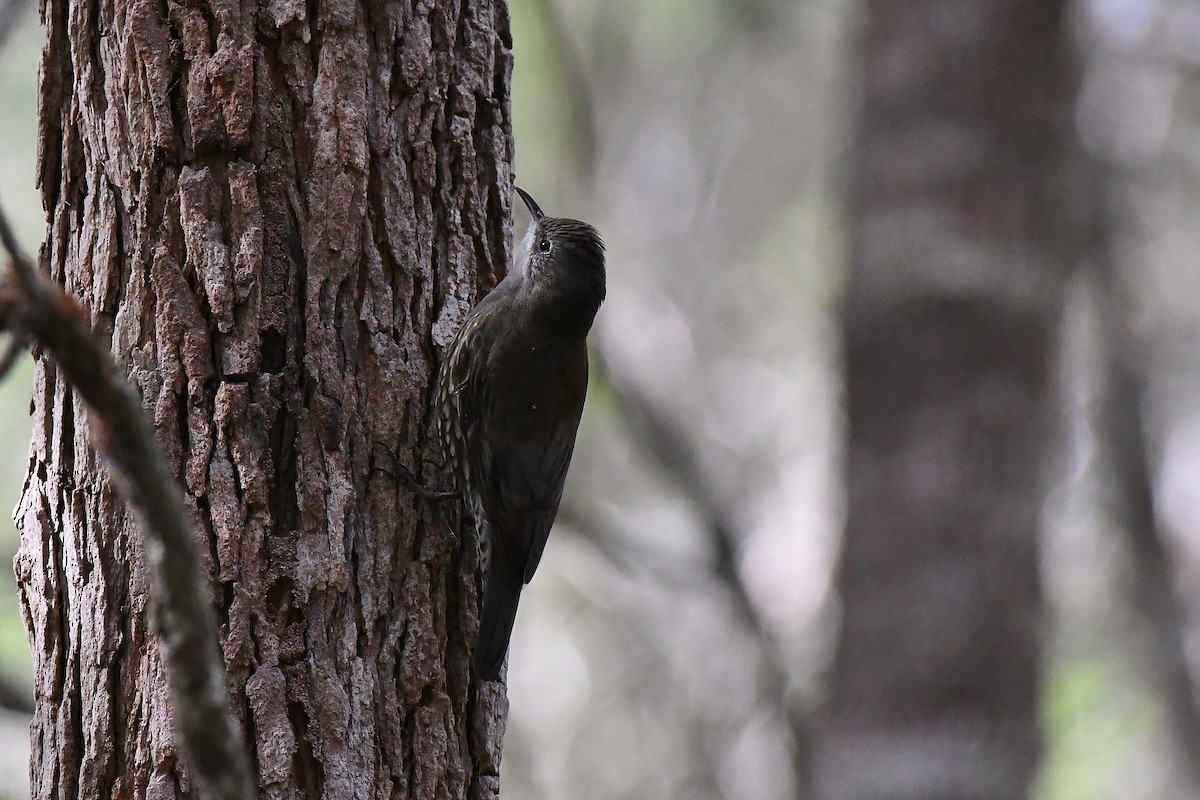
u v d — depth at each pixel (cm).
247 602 573
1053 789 1480
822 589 1853
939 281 1124
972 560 1090
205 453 582
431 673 621
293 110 618
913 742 1066
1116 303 1677
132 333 594
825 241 1859
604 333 1535
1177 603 1655
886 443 1127
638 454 1642
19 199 1311
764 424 1988
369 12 640
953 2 1174
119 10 611
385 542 620
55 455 605
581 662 1742
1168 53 1664
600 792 1653
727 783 1573
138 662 572
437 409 654
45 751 593
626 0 1788
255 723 565
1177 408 1816
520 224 1579
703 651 1648
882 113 1186
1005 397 1116
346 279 621
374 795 591
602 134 1775
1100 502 1698
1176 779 1598
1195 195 1722
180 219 599
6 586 1079
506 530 733
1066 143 1261
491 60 688
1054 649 1470
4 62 1297
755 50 1883
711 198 1964
